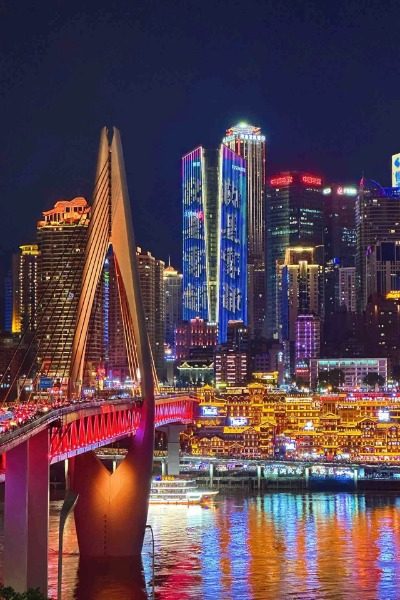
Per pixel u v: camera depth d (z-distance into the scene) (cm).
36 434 18412
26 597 13962
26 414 19225
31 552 17988
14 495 17612
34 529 18075
